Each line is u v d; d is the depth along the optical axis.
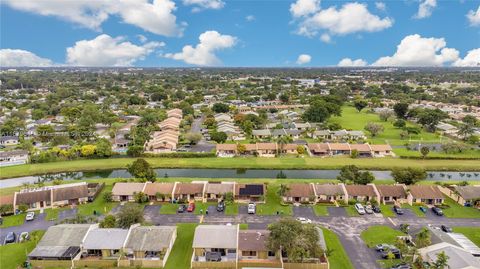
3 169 127.69
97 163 134.88
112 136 174.50
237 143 160.00
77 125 184.62
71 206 94.56
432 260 64.06
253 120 198.62
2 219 85.88
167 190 97.88
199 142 168.50
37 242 74.81
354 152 142.00
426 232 71.06
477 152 147.12
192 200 97.38
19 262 68.50
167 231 72.94
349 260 68.44
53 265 67.19
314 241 66.31
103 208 93.25
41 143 165.88
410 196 94.81
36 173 125.88
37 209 92.69
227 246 69.31
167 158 141.38
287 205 94.38
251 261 67.62
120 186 99.81
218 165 132.62
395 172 104.81
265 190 99.69
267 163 134.00
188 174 126.44
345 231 80.38
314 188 97.81
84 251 69.94
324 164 132.75
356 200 95.94
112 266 66.94
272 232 67.69
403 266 64.81
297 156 143.12
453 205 94.69
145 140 162.50
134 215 78.19
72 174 128.75
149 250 68.00
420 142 166.38
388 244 73.56
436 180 120.25
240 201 96.94
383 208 92.56
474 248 69.25
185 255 70.69
